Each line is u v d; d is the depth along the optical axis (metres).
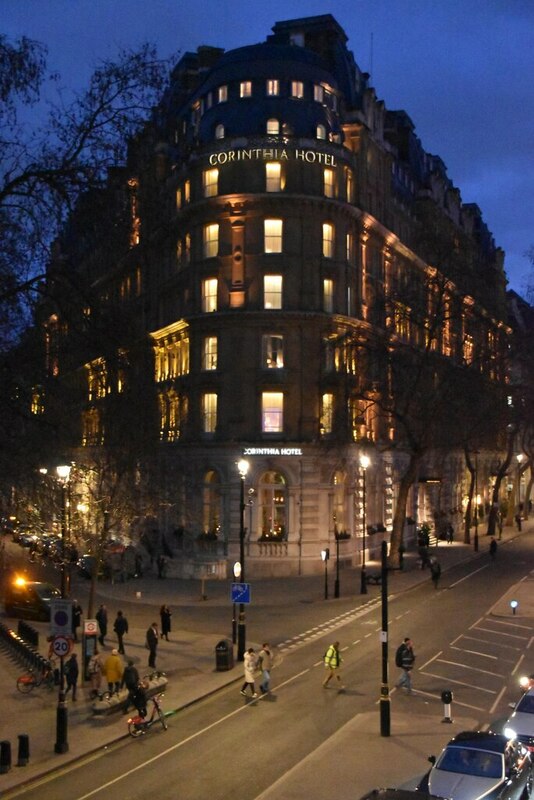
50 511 43.50
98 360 25.88
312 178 63.12
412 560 70.25
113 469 46.94
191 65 78.94
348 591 54.34
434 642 39.09
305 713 28.22
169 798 20.72
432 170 94.06
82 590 56.09
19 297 24.03
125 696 29.33
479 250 111.81
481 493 111.12
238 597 36.75
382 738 24.83
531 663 34.75
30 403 25.91
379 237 73.12
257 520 61.34
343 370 62.28
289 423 61.72
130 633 42.81
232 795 20.83
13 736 26.27
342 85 71.81
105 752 24.80
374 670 34.12
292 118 63.91
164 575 61.38
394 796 16.69
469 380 65.69
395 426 76.06
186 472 58.53
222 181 62.97
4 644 41.22
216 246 63.94
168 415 63.91
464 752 18.97
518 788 18.61
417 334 83.81
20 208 23.56
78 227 23.88
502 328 79.94
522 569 65.12
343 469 63.56
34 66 21.94
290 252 62.50
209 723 27.41
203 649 38.88
